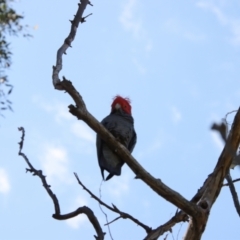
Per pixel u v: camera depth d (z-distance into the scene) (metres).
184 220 11.63
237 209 11.36
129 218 11.30
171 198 10.57
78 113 10.21
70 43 11.78
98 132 10.55
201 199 11.04
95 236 10.80
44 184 11.34
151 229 11.38
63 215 11.11
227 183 11.73
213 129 6.12
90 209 11.09
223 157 11.18
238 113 10.84
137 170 10.57
